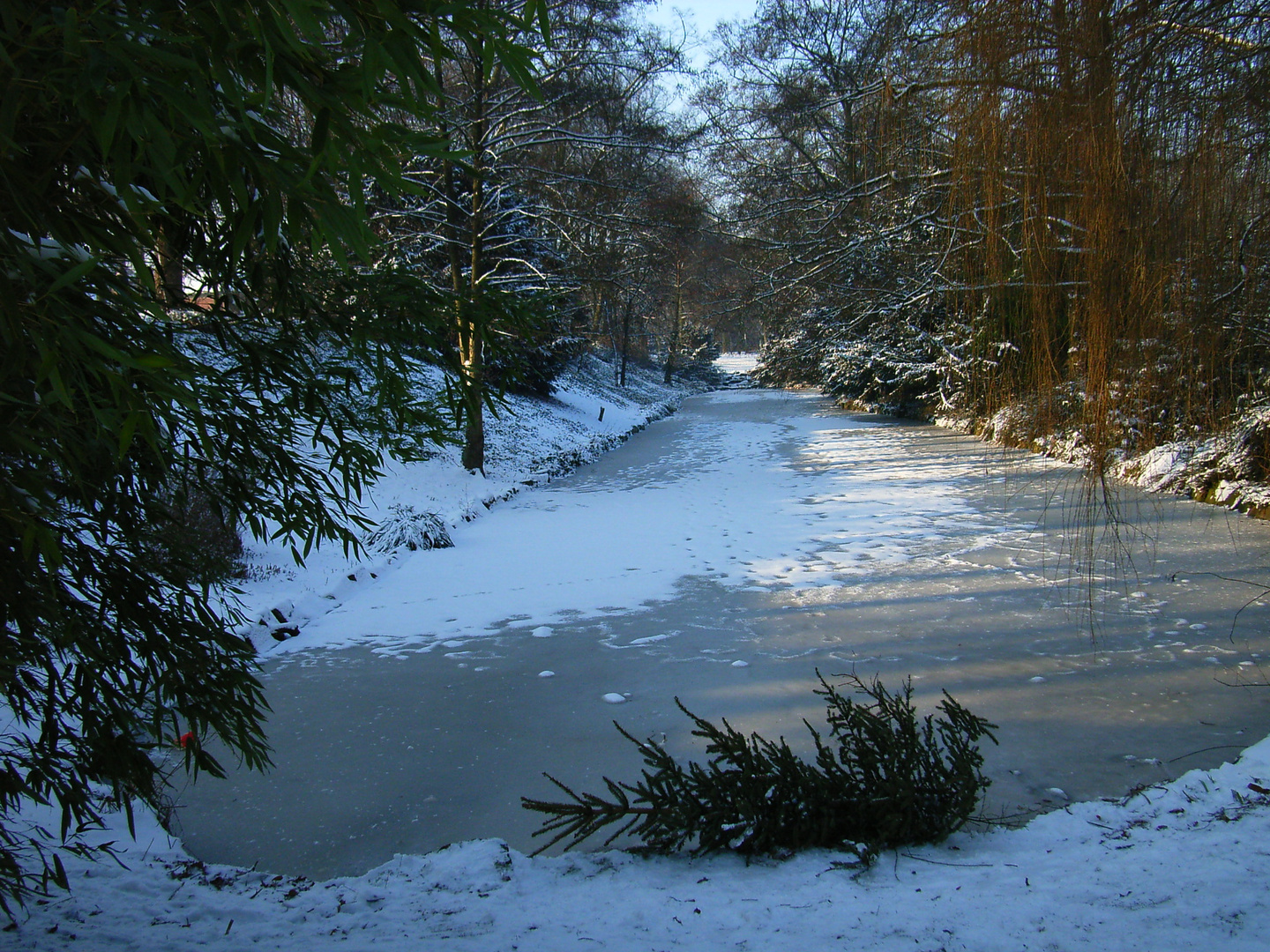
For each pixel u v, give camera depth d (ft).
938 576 26.40
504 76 43.19
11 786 6.47
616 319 93.20
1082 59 13.91
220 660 7.93
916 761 11.07
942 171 23.06
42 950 7.77
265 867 11.60
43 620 6.38
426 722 16.57
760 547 31.63
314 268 7.93
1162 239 13.66
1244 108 13.44
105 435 6.00
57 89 4.33
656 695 17.58
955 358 57.47
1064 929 7.61
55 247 4.89
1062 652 19.30
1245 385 14.33
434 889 9.93
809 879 9.69
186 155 4.63
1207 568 26.17
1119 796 12.60
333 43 4.84
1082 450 15.49
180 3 4.48
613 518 38.14
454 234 45.47
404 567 29.63
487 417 55.88
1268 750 12.76
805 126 49.16
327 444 8.42
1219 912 7.62
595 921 8.66
